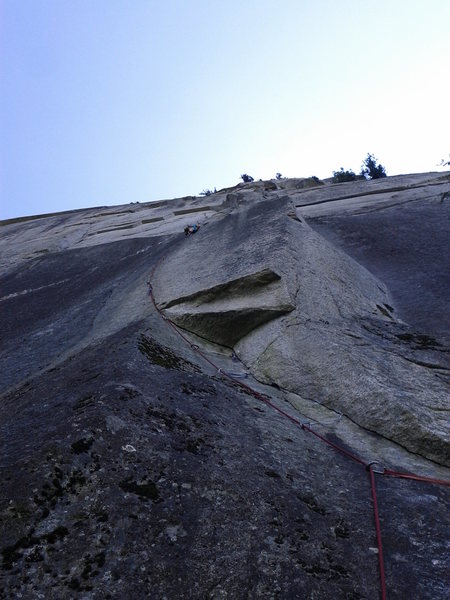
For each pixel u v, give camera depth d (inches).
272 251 313.1
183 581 95.8
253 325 263.3
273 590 98.2
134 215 941.8
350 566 108.7
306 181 990.4
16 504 101.0
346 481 145.4
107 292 409.7
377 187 689.0
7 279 625.0
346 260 370.3
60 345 302.2
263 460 143.7
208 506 116.1
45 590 87.8
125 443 126.0
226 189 1048.8
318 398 201.2
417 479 148.5
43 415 144.0
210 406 170.4
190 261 381.7
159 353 206.2
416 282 356.8
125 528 102.8
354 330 250.1
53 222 1072.8
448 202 509.7
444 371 209.8
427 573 108.3
